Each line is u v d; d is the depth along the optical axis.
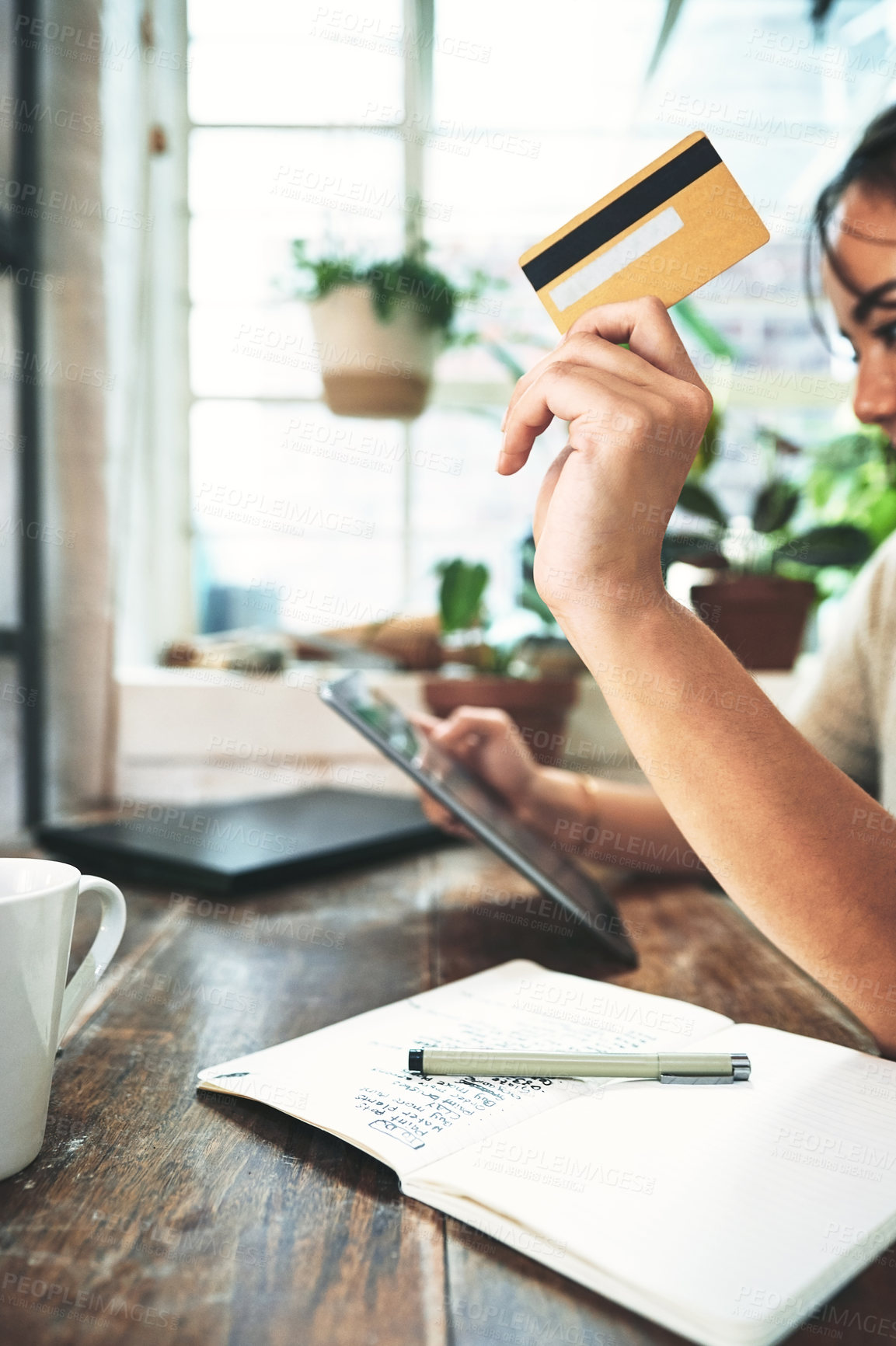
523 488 1.49
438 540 1.49
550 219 1.47
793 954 0.44
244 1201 0.32
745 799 0.42
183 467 1.49
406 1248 0.30
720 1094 0.38
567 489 0.44
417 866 0.89
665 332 0.46
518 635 1.29
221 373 1.48
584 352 0.46
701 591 1.19
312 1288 0.28
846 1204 0.30
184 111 1.45
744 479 1.45
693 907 0.76
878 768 0.94
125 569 1.36
